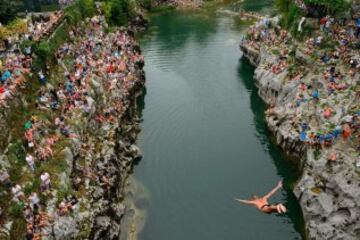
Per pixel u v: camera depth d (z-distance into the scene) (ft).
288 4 244.42
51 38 174.09
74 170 119.65
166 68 266.57
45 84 141.90
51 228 96.43
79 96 148.87
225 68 261.03
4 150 106.93
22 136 116.16
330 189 118.62
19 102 123.65
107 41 227.81
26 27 184.85
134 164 160.86
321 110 147.74
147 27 377.91
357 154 120.78
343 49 174.19
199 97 219.41
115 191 133.59
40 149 115.24
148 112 204.74
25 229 93.09
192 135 181.06
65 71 160.35
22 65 138.00
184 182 149.18
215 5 453.17
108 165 135.23
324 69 169.07
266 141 172.76
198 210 134.62
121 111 172.86
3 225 89.66
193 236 123.75
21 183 103.19
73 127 133.39
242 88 228.43
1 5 195.21
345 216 110.22
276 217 129.39
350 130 129.70
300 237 121.80
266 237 122.42
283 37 228.22
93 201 115.55
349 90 148.25
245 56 274.77
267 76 206.90
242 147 169.68
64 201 105.70
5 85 122.93
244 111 201.36
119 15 330.13
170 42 324.39
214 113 200.85
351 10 192.13
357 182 111.45
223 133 181.57
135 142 177.06
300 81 174.81
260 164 157.38
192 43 318.65
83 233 103.35
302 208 127.13
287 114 163.43
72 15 217.56
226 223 128.26
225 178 150.20
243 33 335.06
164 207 136.46
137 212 134.10
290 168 153.07
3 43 153.07
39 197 101.60
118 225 123.44
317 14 201.26
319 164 127.03
